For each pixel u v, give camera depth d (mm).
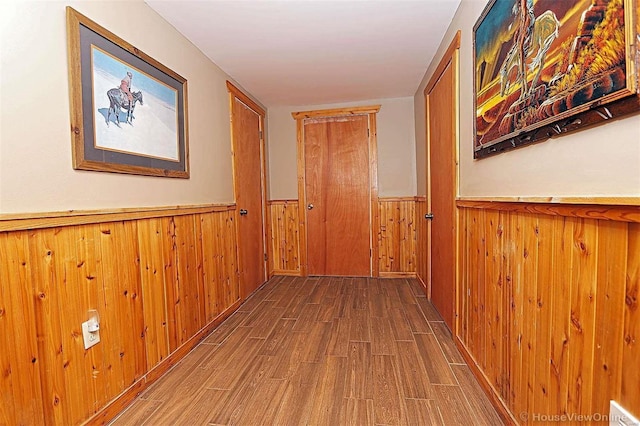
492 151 1494
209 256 2510
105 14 1537
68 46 1330
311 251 4160
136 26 1760
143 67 1797
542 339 1129
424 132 3201
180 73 2191
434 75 2631
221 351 2150
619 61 741
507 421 1383
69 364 1325
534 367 1181
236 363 1984
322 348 2148
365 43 2443
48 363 1237
